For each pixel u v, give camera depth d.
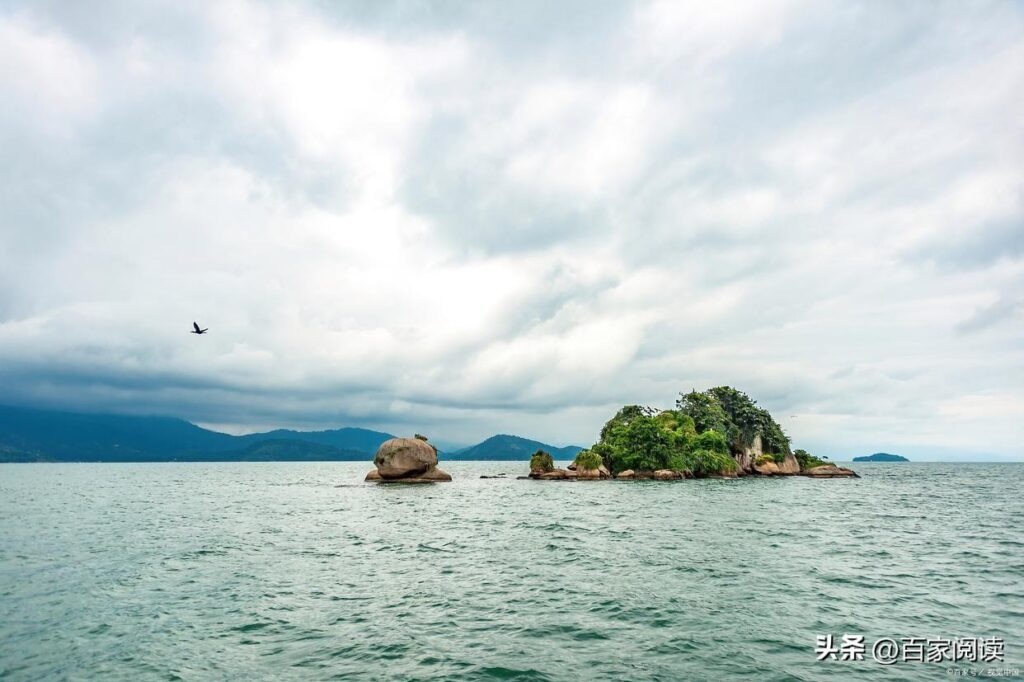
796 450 120.50
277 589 18.38
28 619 15.11
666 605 16.31
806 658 12.23
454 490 69.94
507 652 12.66
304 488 76.12
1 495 60.75
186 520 37.72
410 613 15.68
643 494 61.34
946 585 18.70
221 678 11.33
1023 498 58.75
